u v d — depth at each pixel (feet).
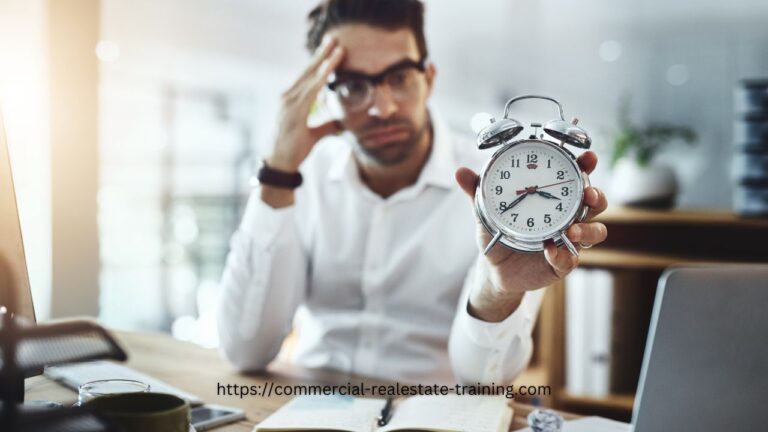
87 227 7.01
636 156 8.78
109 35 15.61
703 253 8.70
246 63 18.38
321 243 5.78
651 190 8.57
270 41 17.70
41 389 4.33
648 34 18.45
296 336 8.35
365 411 3.76
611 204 9.05
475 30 19.04
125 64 16.69
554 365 8.20
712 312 2.85
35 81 6.57
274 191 5.16
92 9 6.94
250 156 19.39
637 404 3.00
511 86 20.54
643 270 8.30
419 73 5.21
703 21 17.46
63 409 2.36
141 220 17.35
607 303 8.19
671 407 2.92
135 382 3.36
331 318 5.74
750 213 7.92
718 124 17.95
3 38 6.26
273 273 5.09
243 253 5.08
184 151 18.26
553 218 3.13
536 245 3.17
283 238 5.12
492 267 3.53
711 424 2.85
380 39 5.02
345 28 5.07
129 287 16.99
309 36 5.50
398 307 5.60
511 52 20.12
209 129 18.86
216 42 16.97
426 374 5.41
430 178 5.54
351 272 5.71
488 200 3.22
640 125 18.58
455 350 4.49
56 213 6.75
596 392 8.23
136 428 2.61
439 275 5.49
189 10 15.15
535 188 3.18
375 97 5.09
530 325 4.47
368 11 5.00
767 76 17.53
